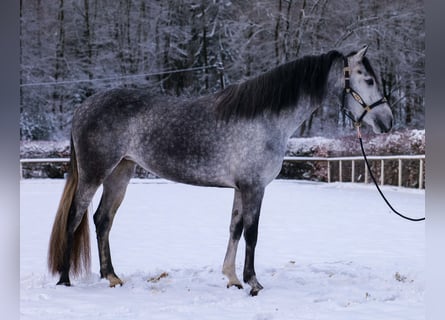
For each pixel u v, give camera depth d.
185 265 5.72
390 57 20.53
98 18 22.67
